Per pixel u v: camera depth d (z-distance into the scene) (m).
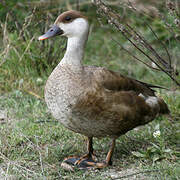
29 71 12.92
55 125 10.23
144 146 9.36
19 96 11.77
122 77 8.53
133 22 11.56
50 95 8.20
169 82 12.02
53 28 8.52
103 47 15.30
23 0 14.09
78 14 8.41
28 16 12.99
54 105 8.18
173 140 9.57
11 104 11.38
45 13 13.47
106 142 9.59
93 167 8.37
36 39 13.20
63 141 9.48
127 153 9.09
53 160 8.62
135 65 13.77
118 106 8.14
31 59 13.02
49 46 13.12
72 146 9.19
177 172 7.79
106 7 9.19
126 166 8.42
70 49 8.26
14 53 13.05
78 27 8.32
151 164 8.45
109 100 8.05
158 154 8.79
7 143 8.98
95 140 9.68
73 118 8.02
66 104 7.95
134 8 9.65
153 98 8.97
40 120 10.45
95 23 15.27
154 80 12.99
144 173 7.98
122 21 9.70
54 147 9.16
